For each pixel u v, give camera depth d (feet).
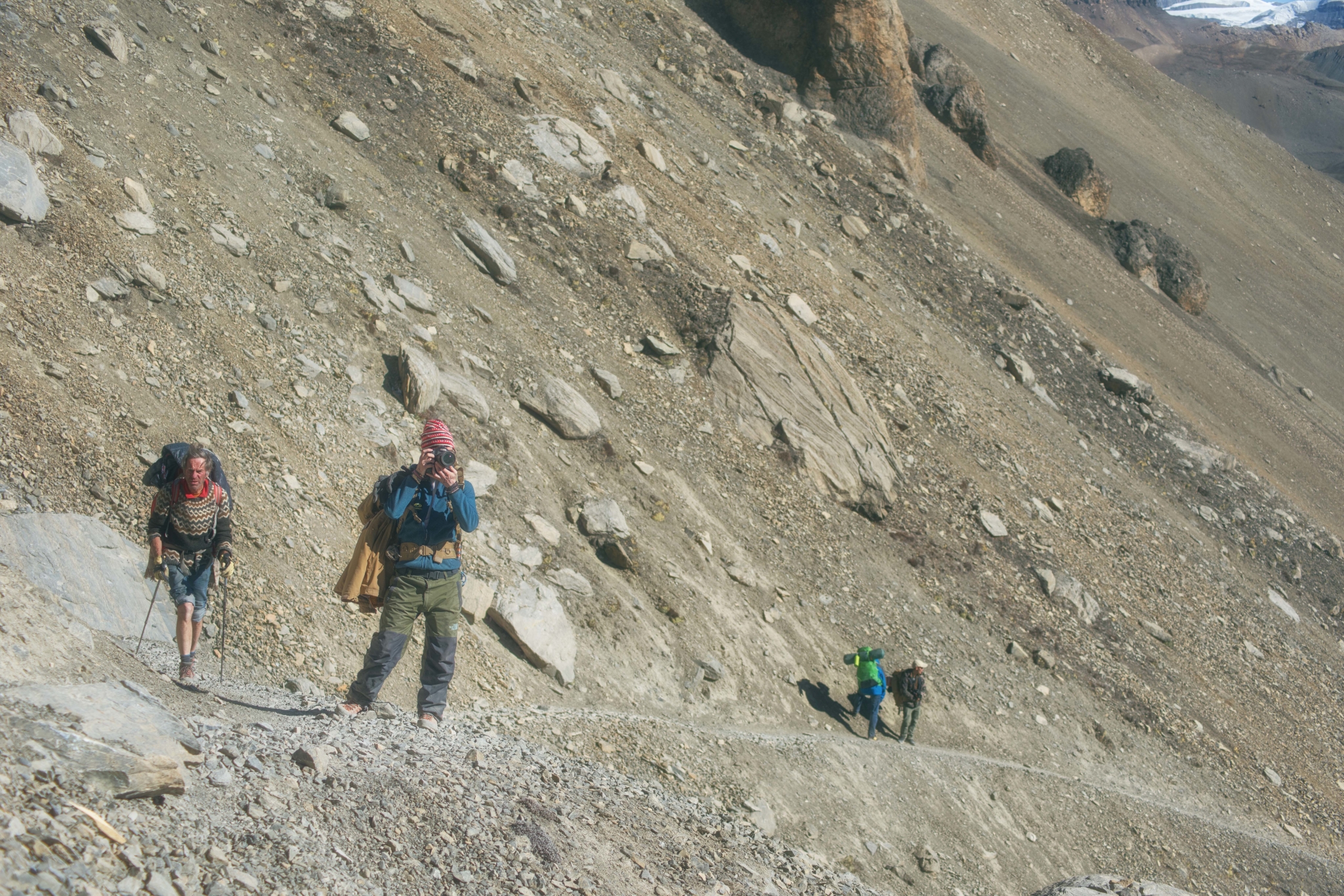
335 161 45.68
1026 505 62.39
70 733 10.56
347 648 27.20
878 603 48.73
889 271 77.92
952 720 45.52
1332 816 55.21
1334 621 77.66
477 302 45.52
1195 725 54.60
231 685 20.54
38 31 37.17
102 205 33.40
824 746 38.52
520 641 32.81
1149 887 23.39
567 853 14.99
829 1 90.79
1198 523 77.56
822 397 55.36
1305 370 141.59
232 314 34.53
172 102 40.42
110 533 23.76
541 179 54.80
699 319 54.24
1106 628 57.62
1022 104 168.04
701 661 38.83
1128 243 124.88
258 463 30.50
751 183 73.92
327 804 13.21
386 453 35.24
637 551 40.91
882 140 94.17
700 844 19.15
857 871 32.99
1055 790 44.11
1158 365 102.32
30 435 25.02
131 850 9.62
